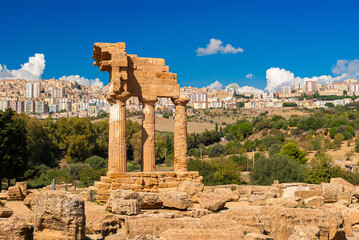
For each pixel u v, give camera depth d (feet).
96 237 64.95
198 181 121.08
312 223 65.46
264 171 273.33
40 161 379.96
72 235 54.65
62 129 448.24
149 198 88.38
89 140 449.48
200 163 277.85
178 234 55.11
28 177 229.04
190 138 584.81
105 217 73.72
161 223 61.11
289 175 266.77
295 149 424.05
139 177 113.80
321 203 101.19
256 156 454.40
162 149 456.45
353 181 243.40
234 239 56.29
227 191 122.62
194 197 108.47
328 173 248.52
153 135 123.44
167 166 407.23
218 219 68.39
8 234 52.65
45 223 55.67
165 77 125.70
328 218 72.33
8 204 114.01
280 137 604.49
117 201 80.23
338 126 647.97
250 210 71.51
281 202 92.43
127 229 61.36
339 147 542.98
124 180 111.24
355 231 85.30
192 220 68.69
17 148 221.05
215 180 265.13
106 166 386.93
